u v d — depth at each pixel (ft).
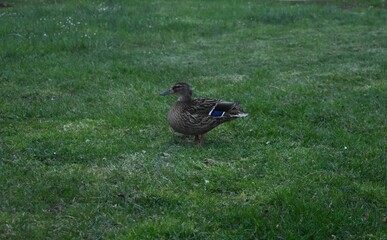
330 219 19.30
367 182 22.22
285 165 23.25
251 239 18.43
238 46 45.21
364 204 20.58
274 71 37.55
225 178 22.07
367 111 29.81
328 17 56.90
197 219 19.27
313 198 20.61
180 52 42.80
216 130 26.96
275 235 18.45
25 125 27.32
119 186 21.21
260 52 43.19
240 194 21.01
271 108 29.63
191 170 22.68
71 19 51.08
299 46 45.34
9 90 32.30
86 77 35.04
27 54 39.96
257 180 22.02
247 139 26.09
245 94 31.89
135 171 22.50
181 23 51.60
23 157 23.70
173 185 21.49
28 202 20.13
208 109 24.76
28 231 18.48
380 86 34.35
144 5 61.05
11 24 48.42
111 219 19.26
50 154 23.90
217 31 50.29
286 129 27.14
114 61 38.88
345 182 21.93
